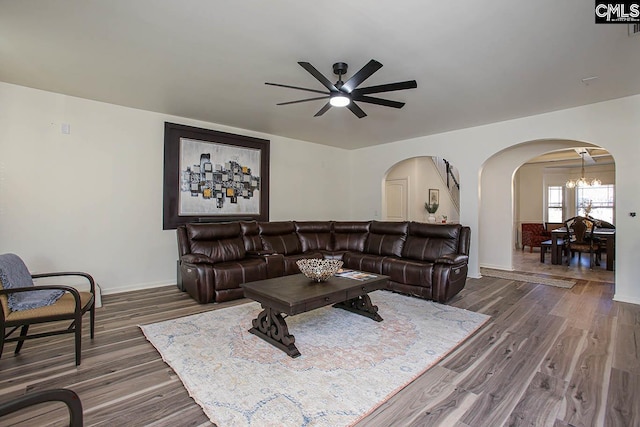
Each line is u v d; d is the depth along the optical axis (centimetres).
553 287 472
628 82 347
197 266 384
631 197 392
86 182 411
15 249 366
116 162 433
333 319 330
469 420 175
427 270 401
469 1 211
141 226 454
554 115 448
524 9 220
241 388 205
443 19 232
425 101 408
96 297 373
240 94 392
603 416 179
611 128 404
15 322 223
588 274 566
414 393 201
